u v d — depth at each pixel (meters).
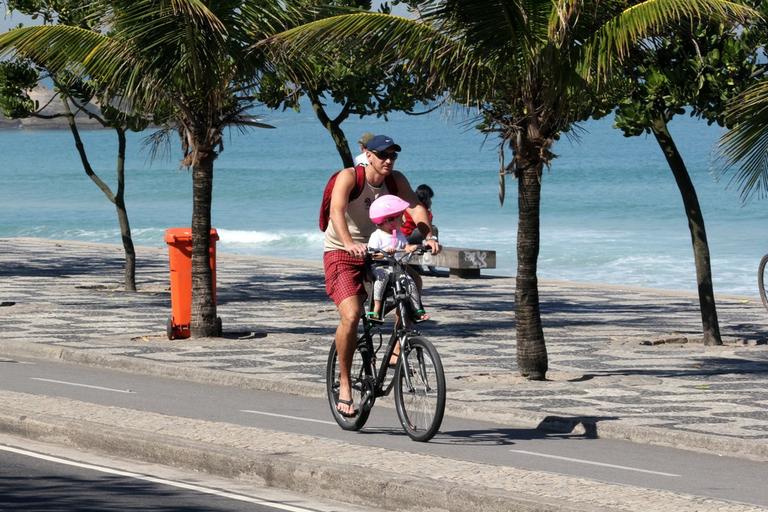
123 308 45.78
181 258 37.59
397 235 22.31
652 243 98.56
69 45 35.31
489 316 45.34
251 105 37.84
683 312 48.06
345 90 45.06
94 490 18.92
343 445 20.75
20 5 49.16
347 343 22.84
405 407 22.58
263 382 29.81
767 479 20.27
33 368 32.62
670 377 31.23
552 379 30.45
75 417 23.11
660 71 34.09
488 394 28.11
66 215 140.38
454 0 27.98
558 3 26.53
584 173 185.75
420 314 22.33
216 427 22.28
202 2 34.50
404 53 28.91
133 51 34.97
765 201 133.62
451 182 179.50
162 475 20.12
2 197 168.00
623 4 28.19
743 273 76.50
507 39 28.20
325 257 22.94
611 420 24.81
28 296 49.66
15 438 23.05
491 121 29.80
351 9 29.56
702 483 19.88
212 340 36.91
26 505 17.88
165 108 39.19
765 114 27.94
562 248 94.69
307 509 17.98
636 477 20.27
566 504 16.55
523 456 21.80
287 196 159.88
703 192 148.50
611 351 36.47
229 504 18.17
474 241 102.56
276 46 33.31
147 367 32.34
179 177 196.88
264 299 50.38
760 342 38.59
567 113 28.97
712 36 33.47
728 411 26.17
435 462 19.39
